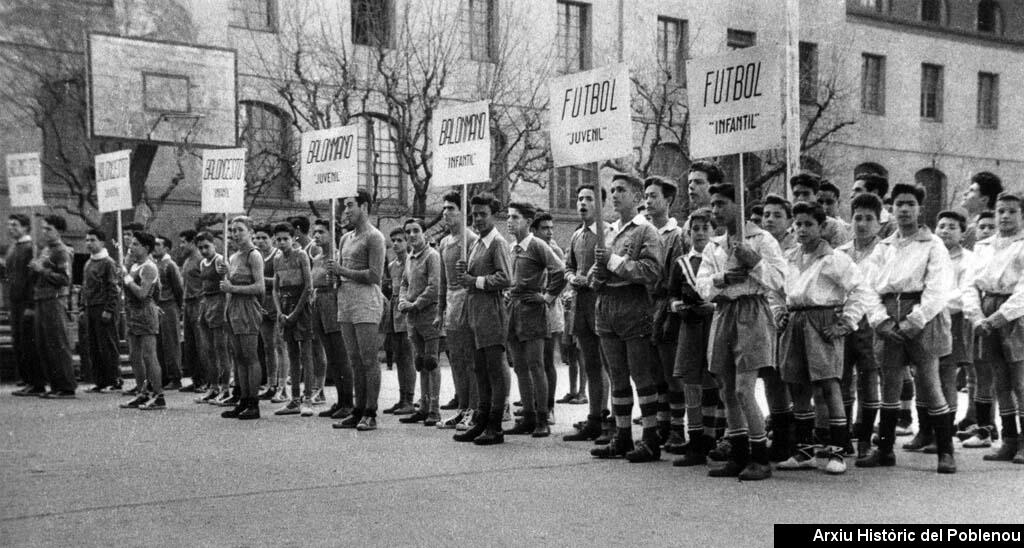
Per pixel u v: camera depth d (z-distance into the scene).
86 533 4.95
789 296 6.94
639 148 25.05
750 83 6.70
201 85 15.93
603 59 26.09
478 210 8.36
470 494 5.98
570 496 5.90
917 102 32.97
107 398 12.45
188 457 7.52
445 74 23.08
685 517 5.27
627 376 7.49
